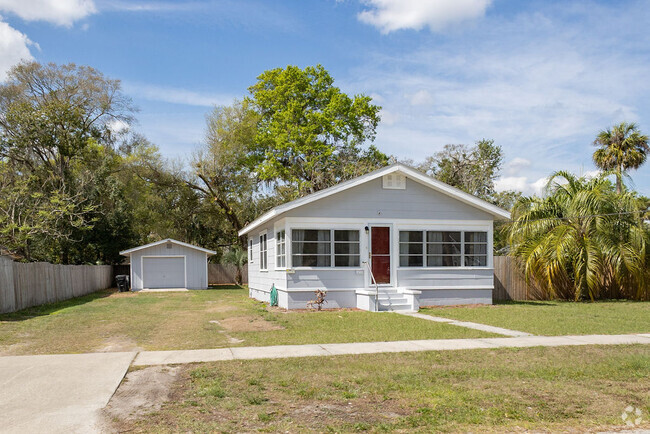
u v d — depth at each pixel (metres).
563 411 6.15
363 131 42.00
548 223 21.92
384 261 18.12
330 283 17.58
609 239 21.17
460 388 7.07
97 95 36.84
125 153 41.16
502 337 11.19
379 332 11.95
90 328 13.12
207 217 46.19
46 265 20.81
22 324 13.90
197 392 6.86
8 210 29.20
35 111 33.12
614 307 18.06
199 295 27.20
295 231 17.45
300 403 6.45
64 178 35.09
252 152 42.53
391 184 18.30
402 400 6.55
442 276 18.59
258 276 23.52
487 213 19.22
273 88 42.06
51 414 5.99
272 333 11.96
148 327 13.29
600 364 8.44
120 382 7.37
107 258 37.94
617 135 31.69
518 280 22.11
